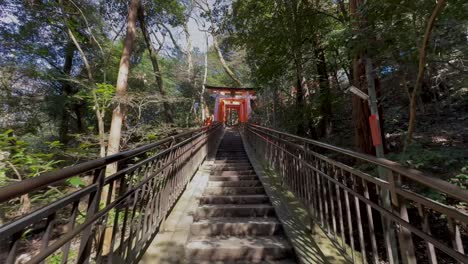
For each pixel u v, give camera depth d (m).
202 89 16.95
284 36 6.41
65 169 1.08
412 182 2.62
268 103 11.37
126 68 5.76
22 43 7.21
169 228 2.71
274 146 4.66
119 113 5.43
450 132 4.09
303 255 2.23
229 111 31.67
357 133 3.81
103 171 1.46
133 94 5.96
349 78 5.47
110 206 1.53
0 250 0.82
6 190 0.75
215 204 3.68
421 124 4.64
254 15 7.28
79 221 2.70
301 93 7.51
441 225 3.33
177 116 14.43
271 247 2.47
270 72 7.17
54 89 8.41
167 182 2.91
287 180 3.60
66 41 8.32
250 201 3.72
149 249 2.29
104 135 5.98
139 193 2.11
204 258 2.45
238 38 8.13
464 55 2.10
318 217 2.40
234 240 2.68
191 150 4.59
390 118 4.71
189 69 16.22
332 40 4.98
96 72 8.99
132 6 6.20
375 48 2.50
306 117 7.07
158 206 2.57
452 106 4.75
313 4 6.52
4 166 3.00
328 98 6.55
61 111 8.33
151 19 11.02
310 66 7.12
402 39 2.27
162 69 13.78
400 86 2.93
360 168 3.37
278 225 2.88
